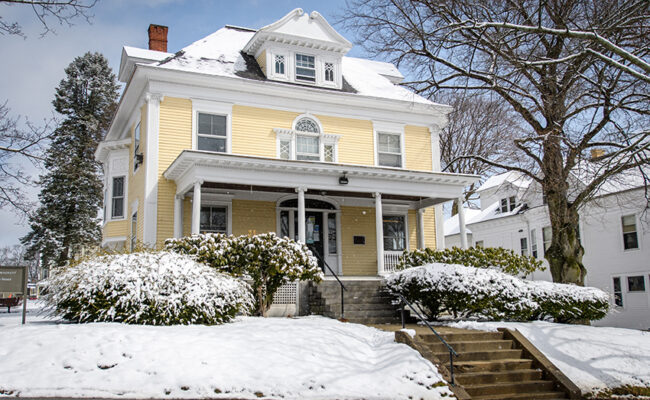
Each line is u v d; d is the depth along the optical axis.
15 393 7.19
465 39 14.66
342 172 17.36
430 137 22.06
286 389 7.87
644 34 12.95
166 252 11.74
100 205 32.78
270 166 16.28
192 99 18.36
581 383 10.40
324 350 9.39
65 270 10.98
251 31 23.41
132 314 10.15
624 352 11.77
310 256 13.95
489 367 10.27
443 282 13.45
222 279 11.52
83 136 31.16
